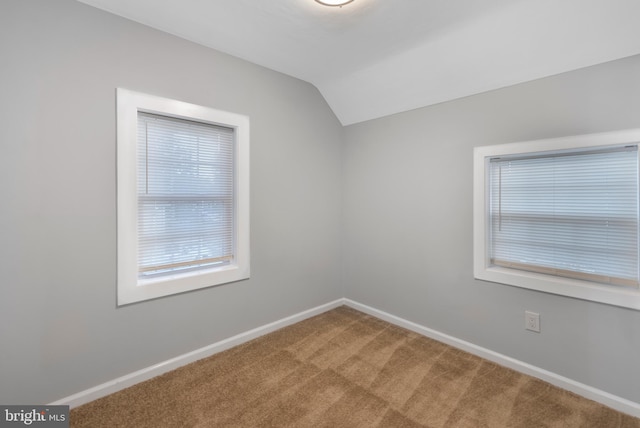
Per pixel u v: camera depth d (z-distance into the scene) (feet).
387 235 9.16
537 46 5.72
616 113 5.29
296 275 9.12
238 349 7.50
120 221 5.86
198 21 6.01
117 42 5.78
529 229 6.56
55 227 5.24
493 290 6.92
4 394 4.88
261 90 8.07
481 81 6.82
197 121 7.02
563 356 5.95
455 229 7.58
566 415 5.21
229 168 7.71
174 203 6.77
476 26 5.92
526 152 6.33
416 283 8.45
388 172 9.07
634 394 5.21
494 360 6.89
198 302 7.04
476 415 5.22
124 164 5.88
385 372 6.51
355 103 9.36
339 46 6.98
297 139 9.00
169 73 6.44
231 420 5.13
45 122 5.10
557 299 6.00
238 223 7.68
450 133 7.61
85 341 5.57
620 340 5.33
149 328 6.32
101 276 5.71
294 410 5.36
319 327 8.77
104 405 5.48
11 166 4.84
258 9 5.60
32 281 5.05
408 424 5.03
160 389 5.94
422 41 6.65
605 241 5.61
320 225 9.77
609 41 5.14
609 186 5.54
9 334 4.88
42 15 5.04
